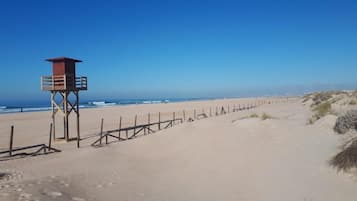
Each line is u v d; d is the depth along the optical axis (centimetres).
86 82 2580
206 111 5431
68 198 767
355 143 862
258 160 1073
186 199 809
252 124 1730
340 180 771
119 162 1364
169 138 1723
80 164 1344
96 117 4569
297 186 782
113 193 871
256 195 775
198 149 1396
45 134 2858
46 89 2511
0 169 1279
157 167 1224
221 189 863
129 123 3700
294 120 2033
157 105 7912
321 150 1055
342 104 2512
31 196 725
